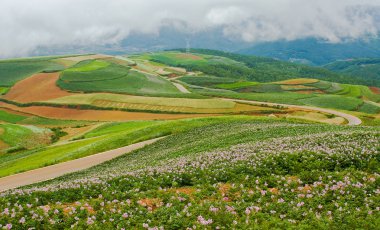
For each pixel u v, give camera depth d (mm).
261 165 21375
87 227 14578
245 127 53062
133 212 15633
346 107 163500
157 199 17344
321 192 16156
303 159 21609
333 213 14047
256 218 13984
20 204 17734
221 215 14102
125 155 50094
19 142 97500
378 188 16156
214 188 18094
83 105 160875
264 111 136500
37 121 149000
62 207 17719
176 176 21531
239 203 15625
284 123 58500
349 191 15898
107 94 176000
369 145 22766
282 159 21891
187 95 178625
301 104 156125
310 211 14109
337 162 20453
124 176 23109
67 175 41875
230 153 26672
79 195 19828
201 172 21516
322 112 129000
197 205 15555
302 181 18109
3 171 57438
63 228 14891
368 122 97125
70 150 65500
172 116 137000
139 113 144500
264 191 16797
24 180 44688
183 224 13773
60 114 155125
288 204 15102
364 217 13414
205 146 38688
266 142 30406
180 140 52281
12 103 184375
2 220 15102
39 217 15547
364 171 19297
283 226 13070
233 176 20141
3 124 113688
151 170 24312
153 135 63750
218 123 65688
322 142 26125
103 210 16219
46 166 54688
